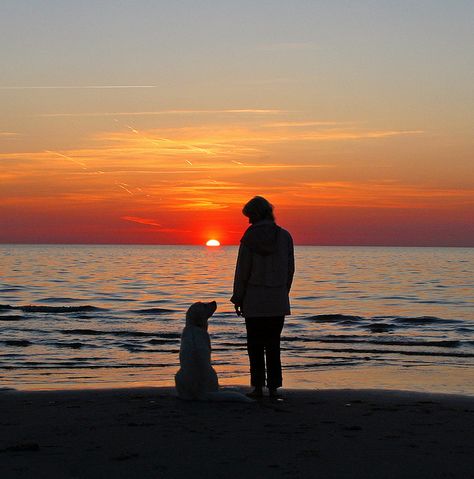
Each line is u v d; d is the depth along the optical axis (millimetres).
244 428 5395
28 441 4930
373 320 22469
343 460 4391
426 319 22750
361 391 8195
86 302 29000
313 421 5734
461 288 40188
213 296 32562
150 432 5227
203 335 7008
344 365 12547
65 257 110625
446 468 4211
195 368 6828
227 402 6703
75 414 6090
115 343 15852
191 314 7043
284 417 5926
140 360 13133
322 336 17828
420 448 4730
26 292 34219
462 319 23141
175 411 6211
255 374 7035
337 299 32000
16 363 12633
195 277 50750
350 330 19547
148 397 7207
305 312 25562
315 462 4336
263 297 6781
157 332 18188
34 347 15000
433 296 34062
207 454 4531
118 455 4480
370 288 39844
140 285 40812
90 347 15125
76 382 10305
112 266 72562
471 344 16250
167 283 43031
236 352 14234
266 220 6828
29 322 20422
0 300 29438
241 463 4305
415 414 6180
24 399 7367
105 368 12008
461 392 9500
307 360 13289
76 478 3988
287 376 10969
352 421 5766
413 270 67250
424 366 12461
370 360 13344
